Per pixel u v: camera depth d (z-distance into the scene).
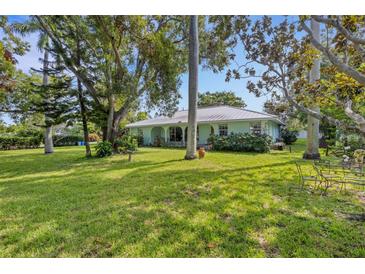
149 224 3.12
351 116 4.31
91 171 7.59
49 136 15.73
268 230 2.88
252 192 4.64
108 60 10.60
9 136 22.05
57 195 4.66
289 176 6.15
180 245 2.56
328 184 4.91
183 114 21.92
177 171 7.21
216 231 2.87
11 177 6.79
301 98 5.74
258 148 13.18
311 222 3.11
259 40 6.29
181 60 12.40
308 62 5.71
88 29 10.85
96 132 32.72
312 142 9.54
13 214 3.57
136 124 22.53
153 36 9.89
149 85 11.78
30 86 11.86
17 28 11.00
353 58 5.05
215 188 5.01
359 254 2.36
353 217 3.28
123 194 4.64
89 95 11.89
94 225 3.10
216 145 14.88
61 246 2.58
